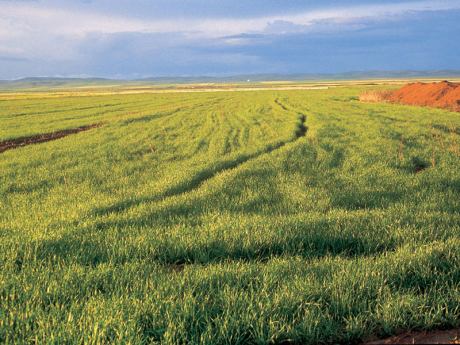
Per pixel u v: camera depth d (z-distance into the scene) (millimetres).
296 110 40250
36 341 3885
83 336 3986
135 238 7227
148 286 5227
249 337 4172
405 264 5656
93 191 11875
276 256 6367
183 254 6699
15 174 14742
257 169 13906
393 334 4332
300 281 5160
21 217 9250
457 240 6414
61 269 5852
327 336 4270
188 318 4426
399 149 17234
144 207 9570
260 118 33906
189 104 55875
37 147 21266
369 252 6668
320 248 6906
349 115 32812
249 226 7648
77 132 28781
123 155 18391
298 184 11641
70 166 16375
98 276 5535
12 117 39656
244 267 5824
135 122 32969
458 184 11367
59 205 10453
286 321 4441
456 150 16500
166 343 3949
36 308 4555
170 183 12164
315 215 8383
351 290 4902
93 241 7160
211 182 12352
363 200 9812
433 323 4383
